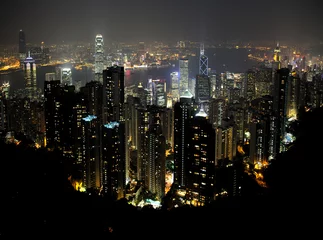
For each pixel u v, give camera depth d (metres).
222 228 24.09
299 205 19.97
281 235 19.53
